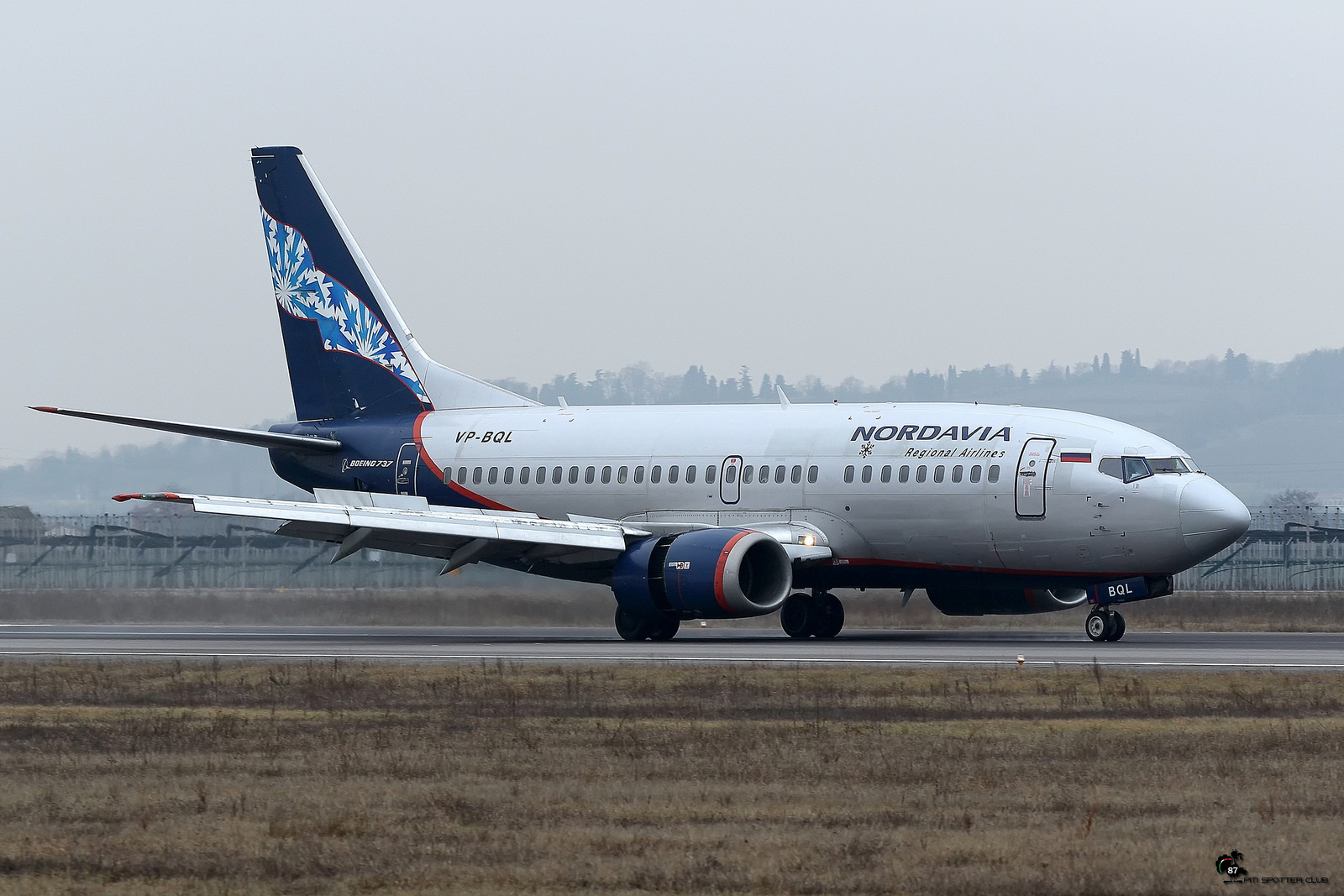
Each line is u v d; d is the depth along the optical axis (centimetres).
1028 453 15012
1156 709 8931
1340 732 7981
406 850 5494
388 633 17962
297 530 15700
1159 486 14488
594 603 18750
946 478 15325
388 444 18588
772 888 4981
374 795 6462
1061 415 15438
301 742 7912
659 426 17212
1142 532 14525
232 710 9300
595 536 15438
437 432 18388
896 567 15775
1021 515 14988
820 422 16325
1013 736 7944
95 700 9812
